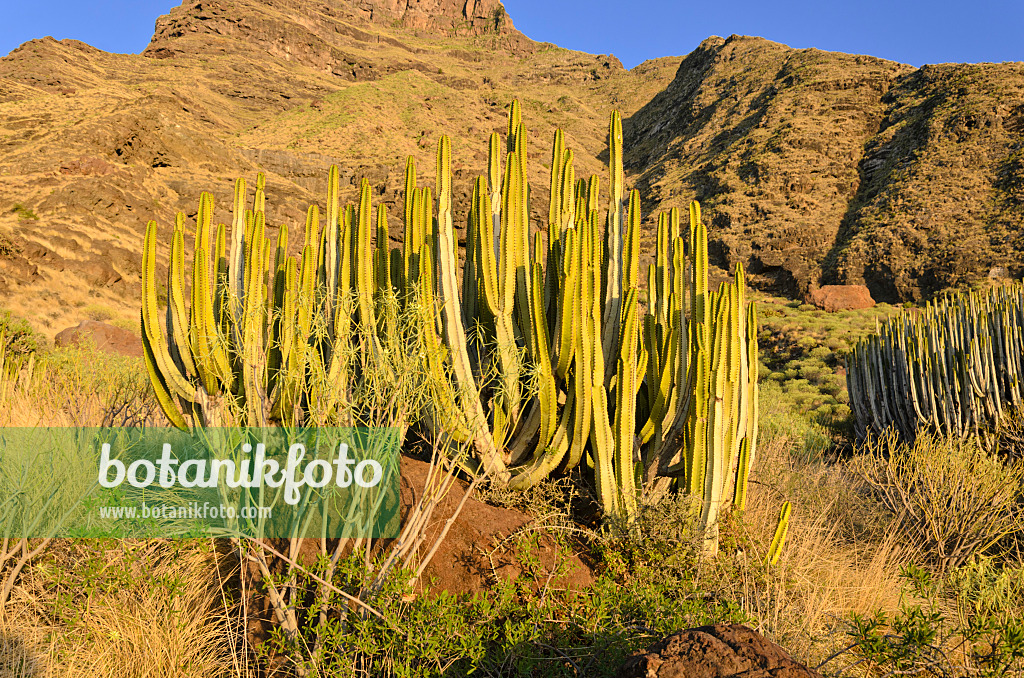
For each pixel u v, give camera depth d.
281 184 46.56
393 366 2.86
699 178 60.16
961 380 7.29
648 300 3.83
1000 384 7.14
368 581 2.52
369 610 2.44
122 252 27.73
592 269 3.27
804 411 13.57
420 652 2.31
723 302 3.26
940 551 4.36
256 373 3.02
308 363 2.97
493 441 3.41
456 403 3.13
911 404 7.79
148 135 40.16
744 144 59.78
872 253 37.94
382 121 77.12
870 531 4.68
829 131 54.75
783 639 2.87
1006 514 4.59
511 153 3.49
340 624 2.42
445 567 2.85
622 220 3.80
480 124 86.00
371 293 3.36
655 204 61.59
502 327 3.46
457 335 3.42
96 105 42.25
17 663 2.39
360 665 2.51
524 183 3.52
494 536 2.94
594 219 3.28
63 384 4.96
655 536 3.07
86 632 2.56
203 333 3.34
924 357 7.68
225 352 3.28
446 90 93.88
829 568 3.70
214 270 3.68
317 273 3.90
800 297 37.28
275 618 2.72
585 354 3.20
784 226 44.84
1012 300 7.80
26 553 2.71
